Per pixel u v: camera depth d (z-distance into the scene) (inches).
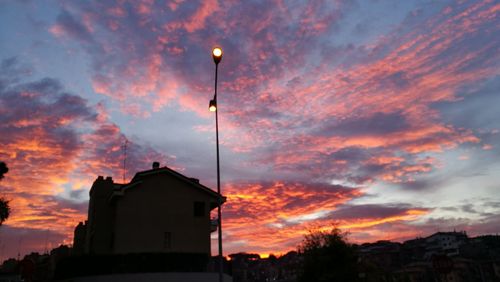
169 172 1188.5
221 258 657.0
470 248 4434.1
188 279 971.9
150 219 1134.4
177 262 976.3
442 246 4776.1
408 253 4493.1
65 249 2063.2
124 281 927.0
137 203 1138.0
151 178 1174.3
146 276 935.7
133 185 1143.6
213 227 1374.3
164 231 1136.2
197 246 1155.9
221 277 648.4
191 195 1202.0
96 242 1217.4
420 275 3117.6
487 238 4685.0
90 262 962.7
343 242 1123.9
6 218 1027.3
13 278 1665.8
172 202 1171.9
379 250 4234.7
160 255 965.8
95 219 1243.8
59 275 1081.4
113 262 950.4
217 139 729.6
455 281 3129.9
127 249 1087.6
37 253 2918.3
